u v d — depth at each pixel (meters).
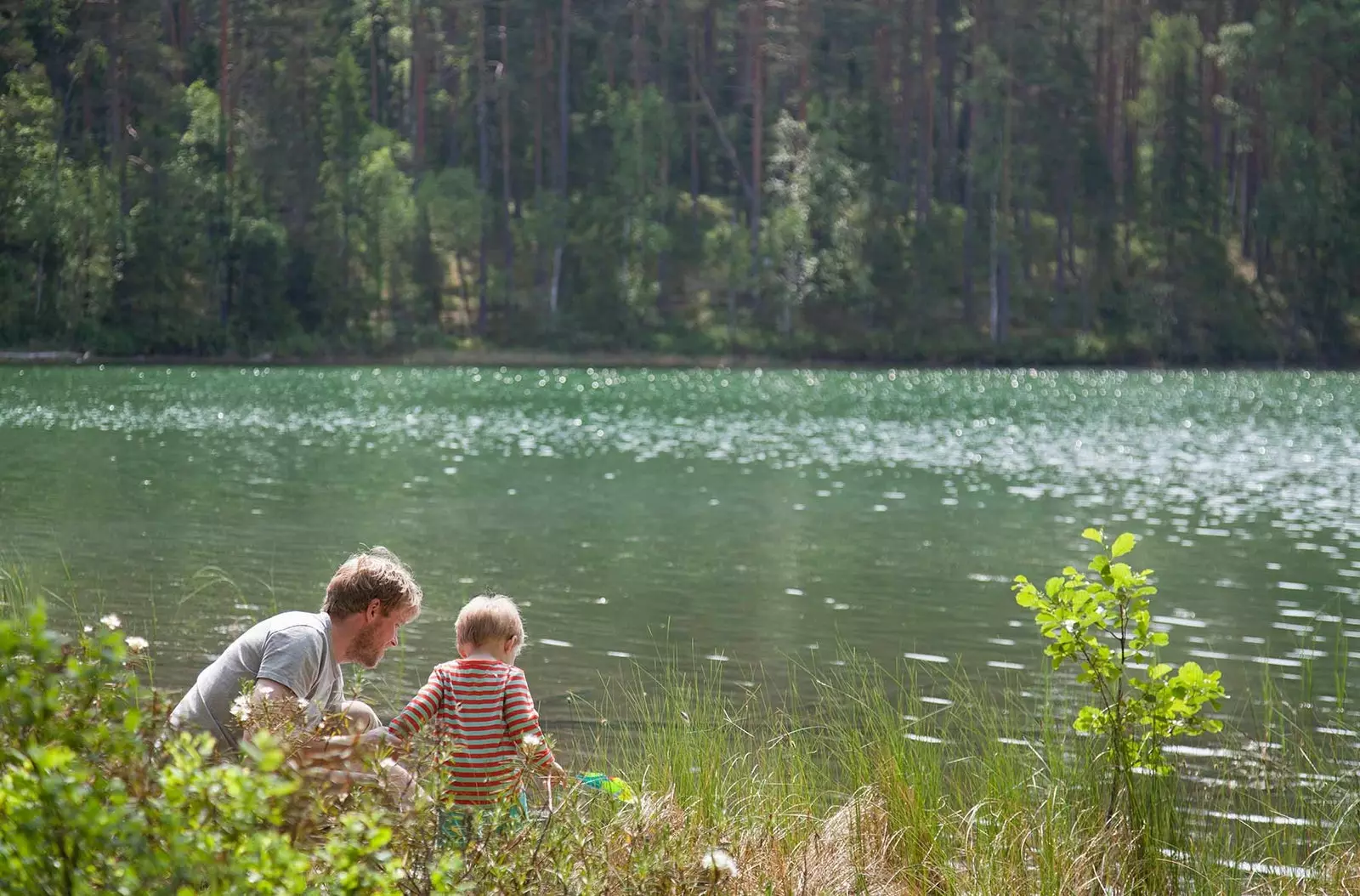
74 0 76.81
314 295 76.69
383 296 79.81
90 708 2.04
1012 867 4.69
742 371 75.25
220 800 1.92
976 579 13.94
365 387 54.84
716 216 91.62
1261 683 9.41
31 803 1.83
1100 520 18.98
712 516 18.94
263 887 1.91
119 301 71.31
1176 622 11.86
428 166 90.56
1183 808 5.37
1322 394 58.72
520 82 89.81
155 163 75.38
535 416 40.59
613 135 89.12
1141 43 95.62
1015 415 43.47
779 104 95.62
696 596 12.67
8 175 69.31
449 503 19.73
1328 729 7.59
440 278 80.06
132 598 11.09
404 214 78.31
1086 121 89.75
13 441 28.30
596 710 7.89
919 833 4.97
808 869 4.61
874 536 17.22
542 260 85.50
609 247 82.50
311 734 3.14
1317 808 5.79
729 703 8.16
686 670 9.37
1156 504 20.92
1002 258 83.88
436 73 93.75
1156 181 89.81
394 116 96.75
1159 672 5.02
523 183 91.56
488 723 4.17
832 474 25.06
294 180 78.56
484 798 3.93
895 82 98.94
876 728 6.50
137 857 1.85
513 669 4.30
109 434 30.62
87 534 15.24
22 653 1.91
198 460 25.17
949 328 84.31
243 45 85.06
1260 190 90.19
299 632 3.97
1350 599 13.04
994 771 5.61
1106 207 88.81
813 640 10.68
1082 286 87.81
